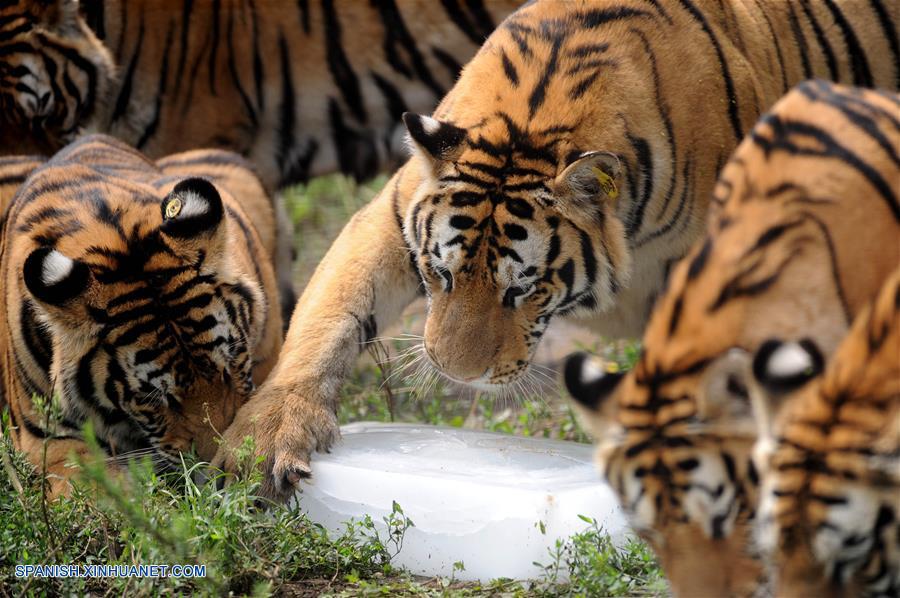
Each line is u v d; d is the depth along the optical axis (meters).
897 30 12.73
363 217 11.70
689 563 6.95
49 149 14.23
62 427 10.34
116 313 9.80
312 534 9.43
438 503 9.48
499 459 10.30
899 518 6.60
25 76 13.73
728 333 7.21
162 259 10.02
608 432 7.30
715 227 7.88
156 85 14.43
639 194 10.30
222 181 13.03
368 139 14.91
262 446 10.01
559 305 10.16
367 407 13.48
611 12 10.58
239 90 14.50
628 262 10.26
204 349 9.97
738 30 11.37
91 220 10.31
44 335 10.36
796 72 12.09
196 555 8.68
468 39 14.54
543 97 10.17
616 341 14.09
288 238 14.71
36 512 9.23
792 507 6.62
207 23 14.30
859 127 8.09
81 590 8.69
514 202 9.86
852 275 7.73
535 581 9.12
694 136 10.50
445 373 10.07
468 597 8.96
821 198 7.82
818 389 6.79
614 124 10.11
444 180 10.05
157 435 10.00
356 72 14.59
